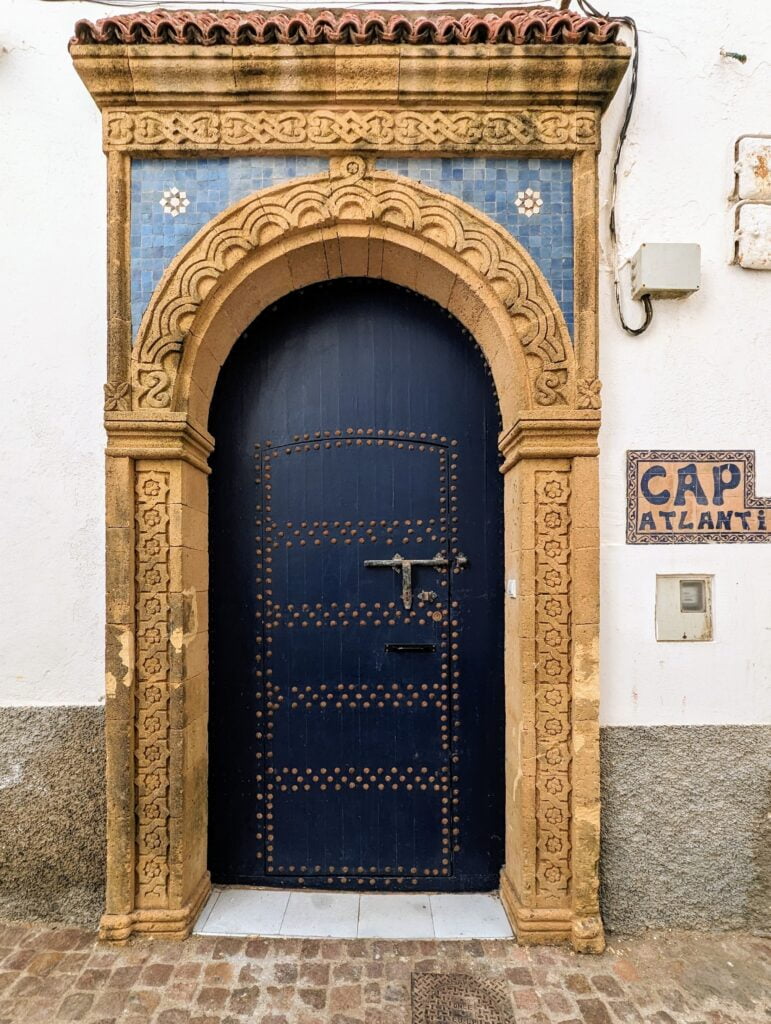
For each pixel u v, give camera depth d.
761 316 2.94
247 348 3.23
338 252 2.97
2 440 2.94
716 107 2.94
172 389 2.78
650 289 2.81
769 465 2.93
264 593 3.22
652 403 2.92
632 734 2.88
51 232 2.95
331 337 3.24
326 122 2.78
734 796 2.88
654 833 2.86
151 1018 2.34
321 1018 2.35
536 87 2.74
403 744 3.19
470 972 2.57
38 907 2.88
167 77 2.71
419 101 2.76
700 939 2.80
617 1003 2.44
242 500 3.23
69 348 2.95
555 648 2.80
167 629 2.79
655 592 2.90
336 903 3.02
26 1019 2.33
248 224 2.80
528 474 2.82
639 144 2.93
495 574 3.20
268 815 3.18
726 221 2.95
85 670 2.93
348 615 3.22
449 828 3.17
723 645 2.91
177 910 2.77
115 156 2.79
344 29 2.63
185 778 2.80
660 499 2.91
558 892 2.78
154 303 2.78
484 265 2.81
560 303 2.83
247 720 3.19
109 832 2.74
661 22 2.94
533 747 2.79
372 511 3.23
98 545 2.94
